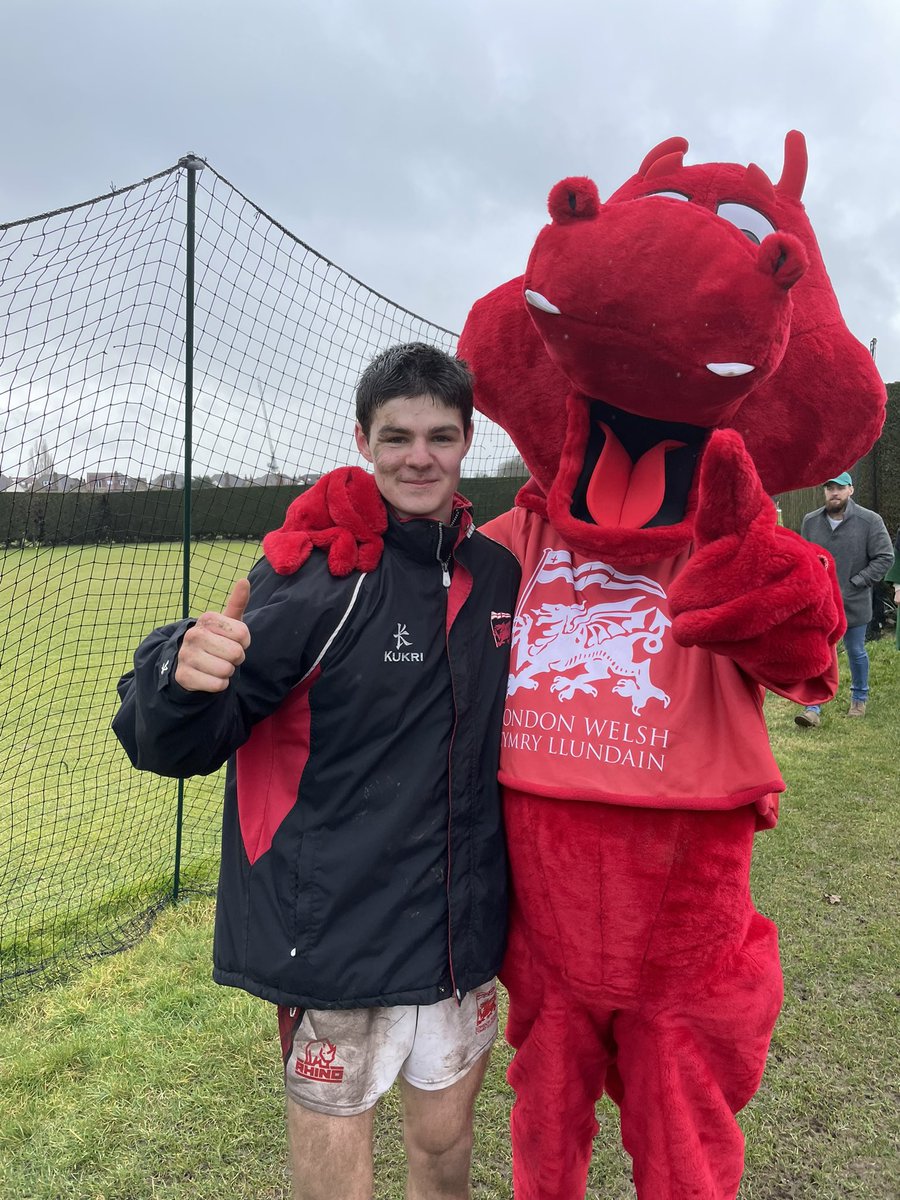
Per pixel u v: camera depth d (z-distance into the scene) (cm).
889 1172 216
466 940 152
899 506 924
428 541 155
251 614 148
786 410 157
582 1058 157
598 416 158
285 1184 218
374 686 148
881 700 684
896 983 294
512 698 155
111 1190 216
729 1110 150
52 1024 285
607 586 155
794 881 372
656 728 142
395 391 151
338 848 148
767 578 124
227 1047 269
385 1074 156
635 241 132
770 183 158
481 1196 213
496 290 179
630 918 144
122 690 153
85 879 398
